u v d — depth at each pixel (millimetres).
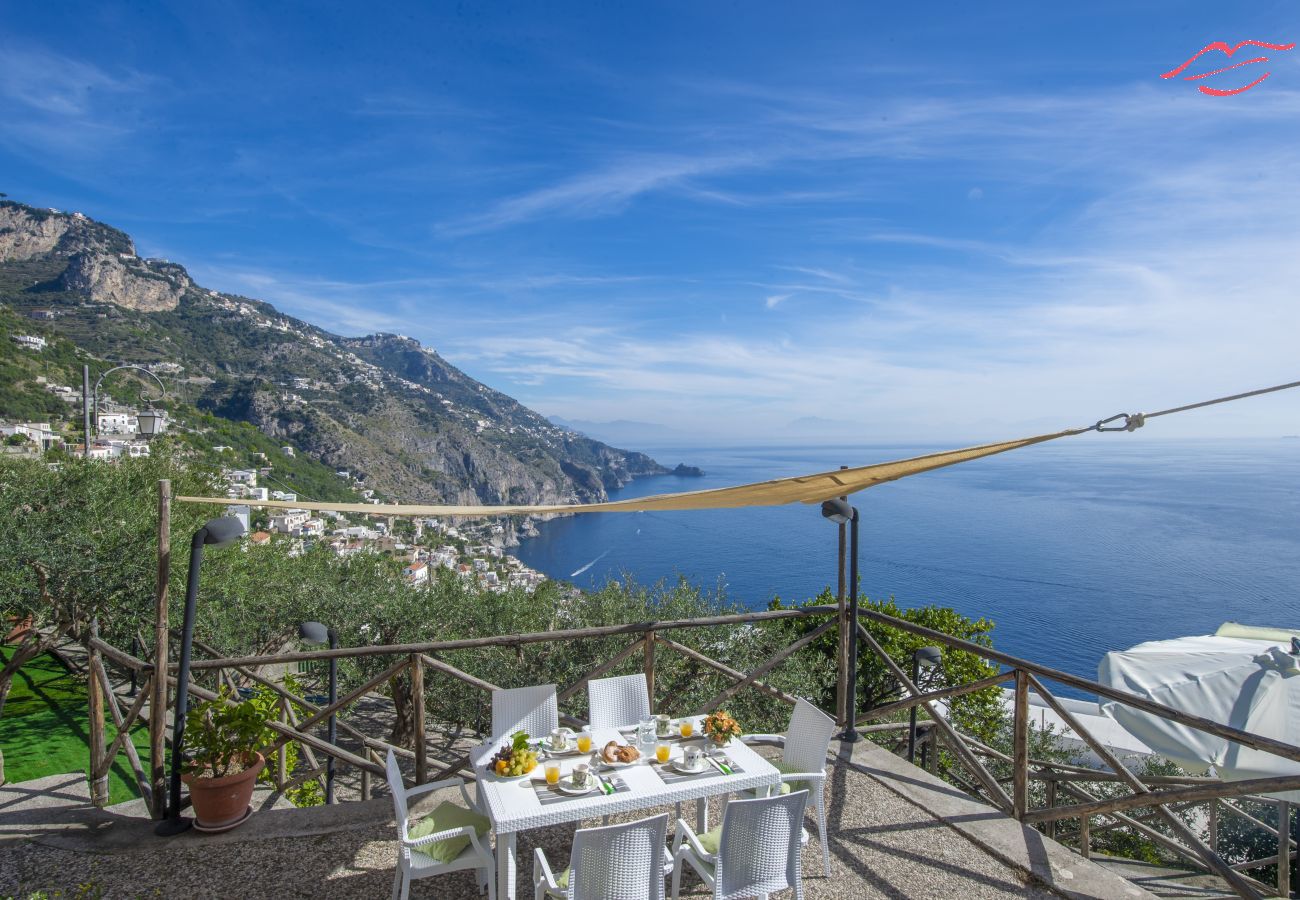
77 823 4000
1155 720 4520
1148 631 47906
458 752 11234
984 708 12711
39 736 7875
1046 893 3523
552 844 4027
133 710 4293
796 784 4156
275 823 4043
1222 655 5020
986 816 4238
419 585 12875
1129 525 102750
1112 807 3725
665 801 3385
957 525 105875
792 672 9352
